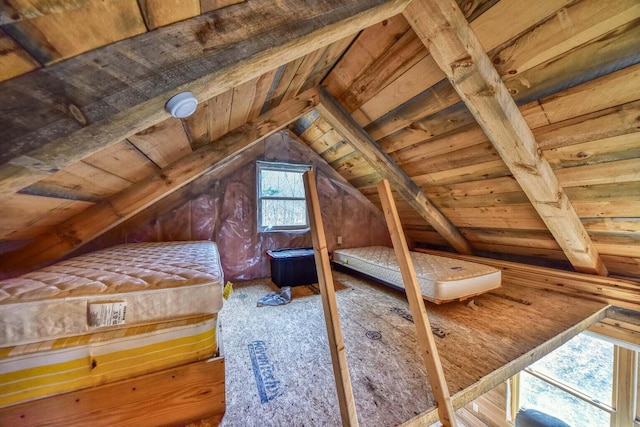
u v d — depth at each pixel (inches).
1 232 43.1
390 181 100.4
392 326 71.3
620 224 66.4
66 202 45.5
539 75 47.4
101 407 31.8
